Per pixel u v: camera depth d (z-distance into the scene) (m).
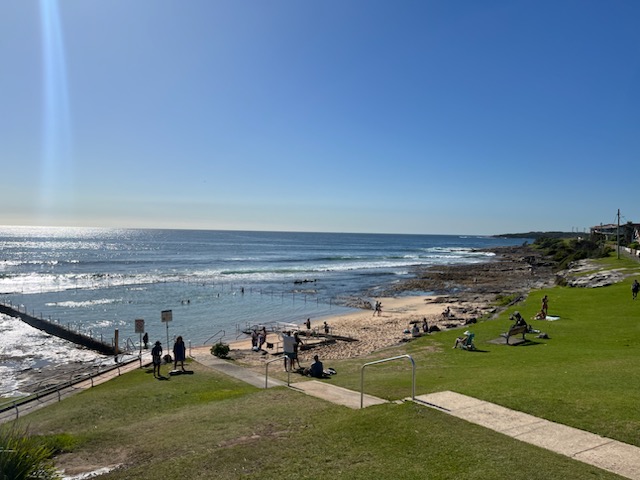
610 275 44.75
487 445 8.02
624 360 15.85
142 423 11.90
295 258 128.25
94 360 28.31
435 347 23.06
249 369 20.56
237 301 54.66
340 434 8.91
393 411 9.77
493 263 114.25
